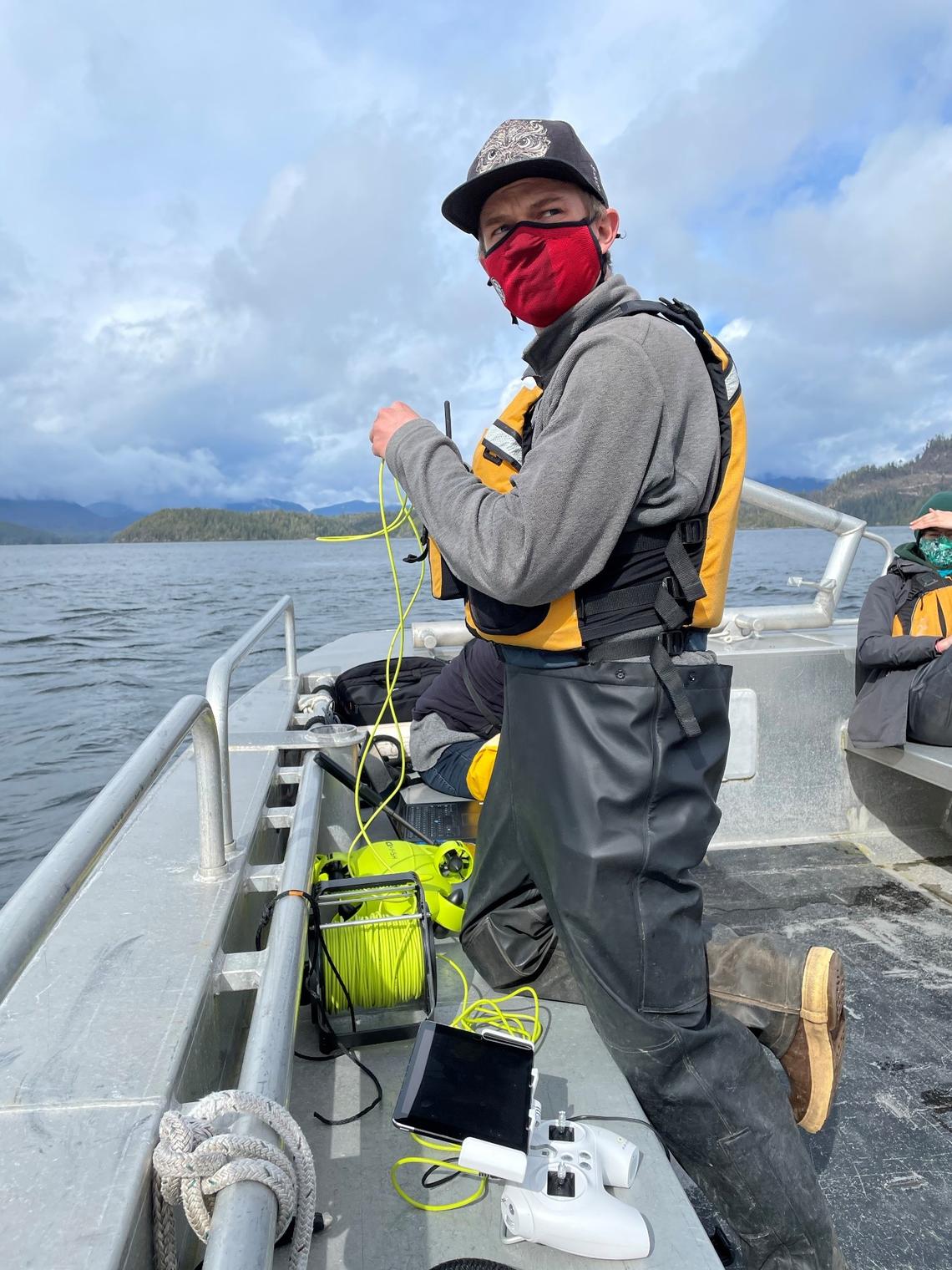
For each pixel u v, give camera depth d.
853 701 3.30
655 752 1.19
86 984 1.15
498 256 1.28
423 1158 1.25
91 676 15.15
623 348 1.10
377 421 1.34
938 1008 2.30
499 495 1.17
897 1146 1.82
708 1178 1.26
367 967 1.52
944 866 3.13
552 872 1.24
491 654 2.89
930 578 3.15
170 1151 0.80
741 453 1.24
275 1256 1.09
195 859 1.58
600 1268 1.07
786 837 3.32
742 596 19.17
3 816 8.06
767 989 1.34
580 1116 1.31
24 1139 0.88
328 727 2.55
